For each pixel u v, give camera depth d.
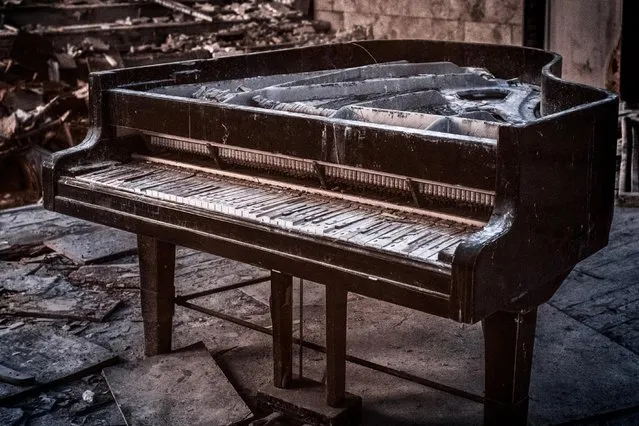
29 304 5.18
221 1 13.93
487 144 2.86
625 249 5.90
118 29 12.00
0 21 12.00
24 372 4.25
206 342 4.64
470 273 2.65
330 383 3.61
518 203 2.83
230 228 3.26
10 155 8.59
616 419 3.84
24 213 6.99
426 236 2.96
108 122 3.91
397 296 2.83
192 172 3.82
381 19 12.05
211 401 3.91
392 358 4.41
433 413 3.86
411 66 4.91
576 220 3.17
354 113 3.56
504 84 4.89
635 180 7.10
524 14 9.90
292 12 13.21
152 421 3.77
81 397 4.10
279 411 3.74
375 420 3.80
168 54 11.20
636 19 8.58
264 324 4.89
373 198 3.30
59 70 10.34
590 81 9.19
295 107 3.72
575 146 3.08
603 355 4.41
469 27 10.73
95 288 5.48
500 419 3.30
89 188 3.69
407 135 3.01
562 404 3.93
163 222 3.47
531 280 2.95
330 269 2.98
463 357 4.42
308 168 3.54
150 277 4.24
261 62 4.77
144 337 4.54
